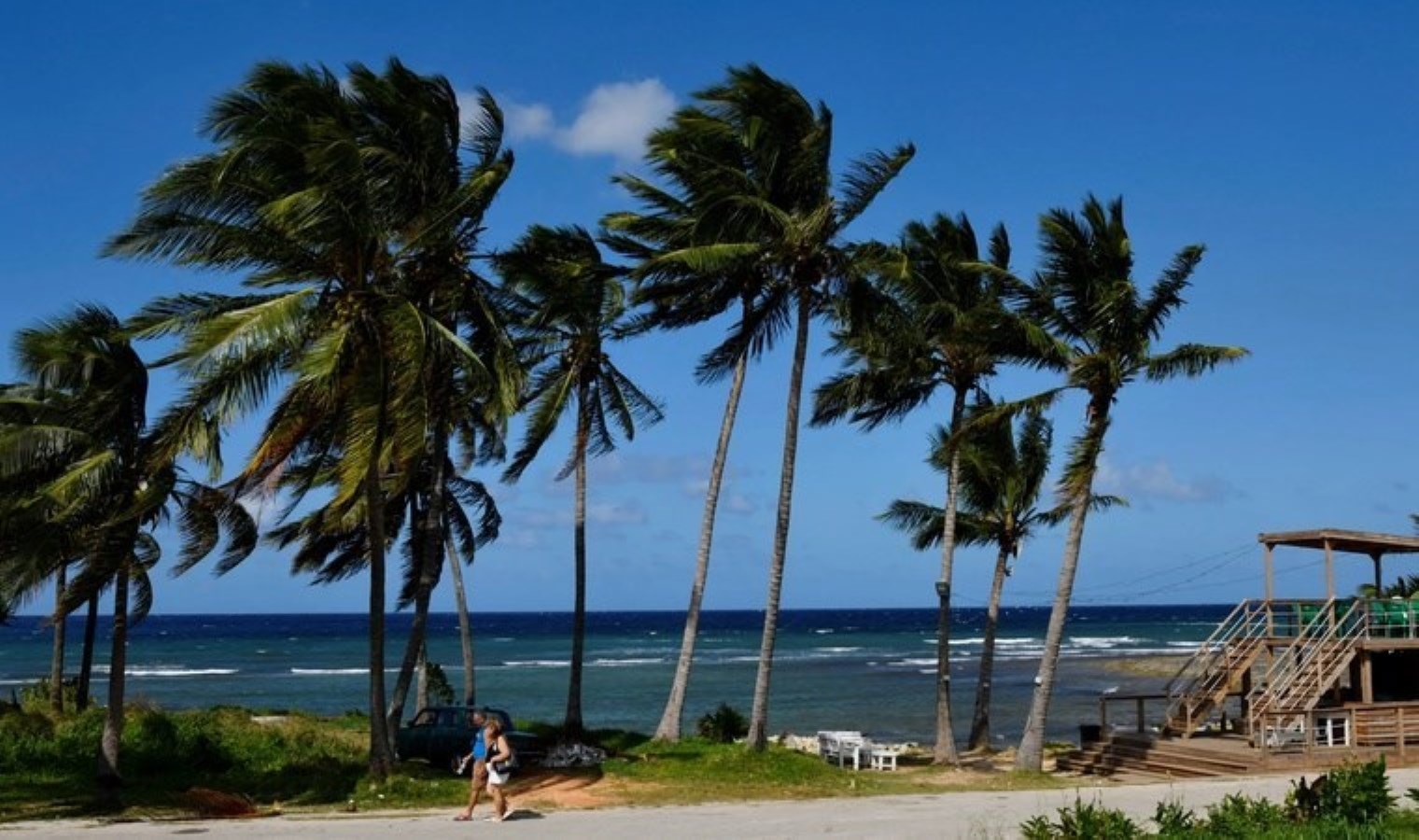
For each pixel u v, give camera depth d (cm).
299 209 1852
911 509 3381
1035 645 12062
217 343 1802
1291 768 2519
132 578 2219
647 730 4653
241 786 2186
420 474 3089
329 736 2719
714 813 1955
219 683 7269
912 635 15412
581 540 2827
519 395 2423
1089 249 2608
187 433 1928
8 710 2900
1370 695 2739
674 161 2520
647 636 15075
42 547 1986
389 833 1739
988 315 2586
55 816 1914
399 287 2103
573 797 2139
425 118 2105
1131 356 2612
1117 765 2759
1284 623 2959
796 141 2462
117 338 1972
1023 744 2669
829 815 1922
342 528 2989
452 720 2497
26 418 2178
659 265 2570
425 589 2586
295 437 2008
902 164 2444
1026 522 3319
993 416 2603
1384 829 1432
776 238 2477
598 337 2764
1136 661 9019
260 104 1908
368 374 1969
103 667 8781
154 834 1712
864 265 2428
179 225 1894
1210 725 3070
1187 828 1496
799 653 10925
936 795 2222
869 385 2977
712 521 2772
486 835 1717
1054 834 1451
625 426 2914
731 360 2758
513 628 17938
